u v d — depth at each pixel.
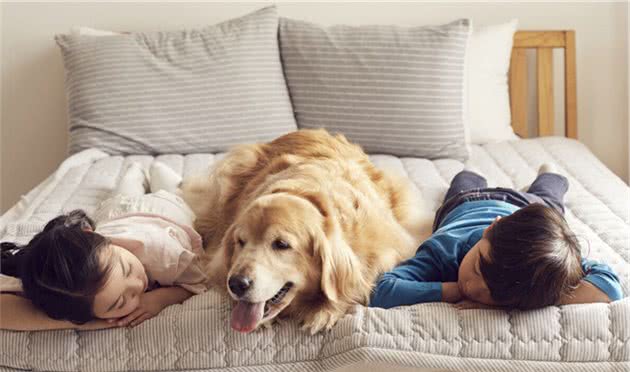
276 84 3.02
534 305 1.57
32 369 1.60
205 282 1.76
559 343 1.58
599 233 2.14
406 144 2.93
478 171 2.73
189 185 2.28
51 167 3.45
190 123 2.95
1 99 3.38
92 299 1.51
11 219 2.36
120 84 2.94
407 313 1.60
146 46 3.01
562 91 3.46
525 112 3.37
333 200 1.73
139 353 1.60
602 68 3.41
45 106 3.40
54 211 2.32
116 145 2.94
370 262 1.74
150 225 1.87
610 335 1.58
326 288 1.59
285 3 3.34
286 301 1.61
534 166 2.78
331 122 2.99
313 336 1.62
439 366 1.56
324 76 3.00
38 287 1.50
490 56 3.17
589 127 3.46
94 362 1.60
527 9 3.36
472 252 1.63
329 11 3.35
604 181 2.59
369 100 2.95
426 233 2.15
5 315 1.57
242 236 1.61
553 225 1.58
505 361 1.57
